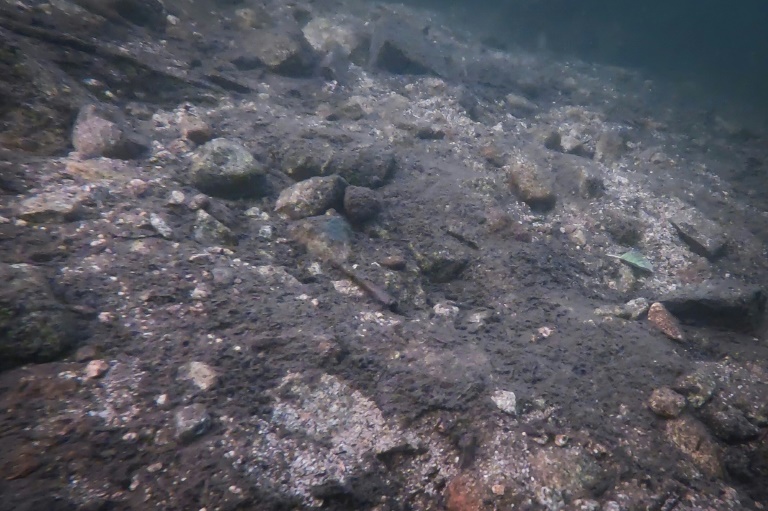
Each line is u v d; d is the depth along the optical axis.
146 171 0.86
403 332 0.71
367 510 0.53
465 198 1.03
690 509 0.56
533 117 1.84
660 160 1.63
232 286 0.71
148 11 1.26
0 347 0.53
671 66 3.85
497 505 0.54
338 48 1.67
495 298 0.85
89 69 0.99
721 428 0.65
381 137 1.24
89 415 0.52
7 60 0.83
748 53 4.60
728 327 0.85
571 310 0.83
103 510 0.45
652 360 0.73
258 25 1.49
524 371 0.69
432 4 3.61
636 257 1.04
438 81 1.66
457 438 0.59
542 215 1.12
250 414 0.56
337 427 0.58
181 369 0.58
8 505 0.42
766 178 1.68
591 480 0.57
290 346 0.64
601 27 3.86
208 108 1.12
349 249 0.83
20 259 0.63
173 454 0.51
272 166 1.01
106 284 0.65
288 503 0.51
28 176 0.76
